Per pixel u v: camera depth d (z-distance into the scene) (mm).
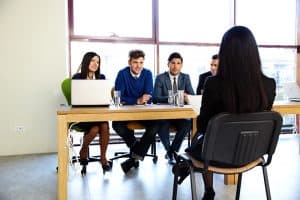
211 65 3406
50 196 2291
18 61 3623
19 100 3662
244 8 4777
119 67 4383
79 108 2148
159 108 2139
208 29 4703
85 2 4215
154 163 3240
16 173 2900
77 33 4207
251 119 1383
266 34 4895
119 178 2736
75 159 3162
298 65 4934
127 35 4398
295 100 2961
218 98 1449
